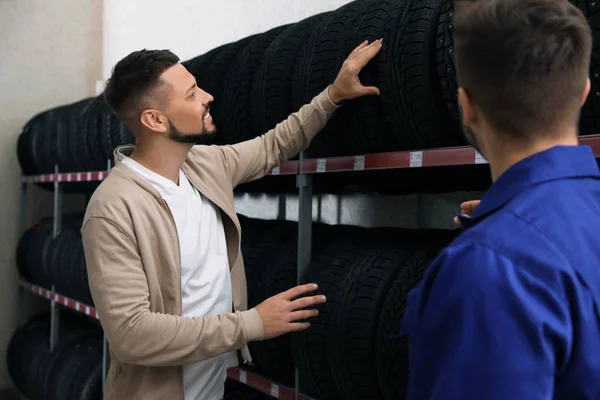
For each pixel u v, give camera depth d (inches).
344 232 94.0
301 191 85.9
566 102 32.1
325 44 79.6
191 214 70.8
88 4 224.4
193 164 75.2
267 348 88.0
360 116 74.4
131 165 69.7
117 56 217.6
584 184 32.3
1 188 208.7
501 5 32.1
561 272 28.5
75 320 183.3
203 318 64.1
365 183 100.6
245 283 78.6
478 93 33.5
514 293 28.2
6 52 208.8
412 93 67.7
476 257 29.9
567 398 29.4
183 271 68.7
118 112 70.5
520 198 31.6
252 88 92.1
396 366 68.0
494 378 27.9
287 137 77.9
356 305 73.0
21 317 204.1
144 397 67.8
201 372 71.6
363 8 77.7
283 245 96.5
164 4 193.8
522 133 33.0
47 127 180.7
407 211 113.1
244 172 78.9
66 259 155.0
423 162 68.6
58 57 218.2
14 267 210.2
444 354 30.4
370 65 72.2
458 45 34.2
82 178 156.9
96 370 140.3
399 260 73.8
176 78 68.9
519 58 31.1
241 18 158.9
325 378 78.5
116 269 63.1
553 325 27.7
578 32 31.5
